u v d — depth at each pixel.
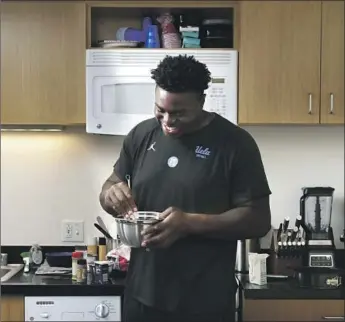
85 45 2.79
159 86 1.62
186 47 2.86
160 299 1.71
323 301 2.61
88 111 2.78
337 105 2.79
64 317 2.54
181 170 1.70
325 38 2.78
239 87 2.80
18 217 3.10
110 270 2.68
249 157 1.71
